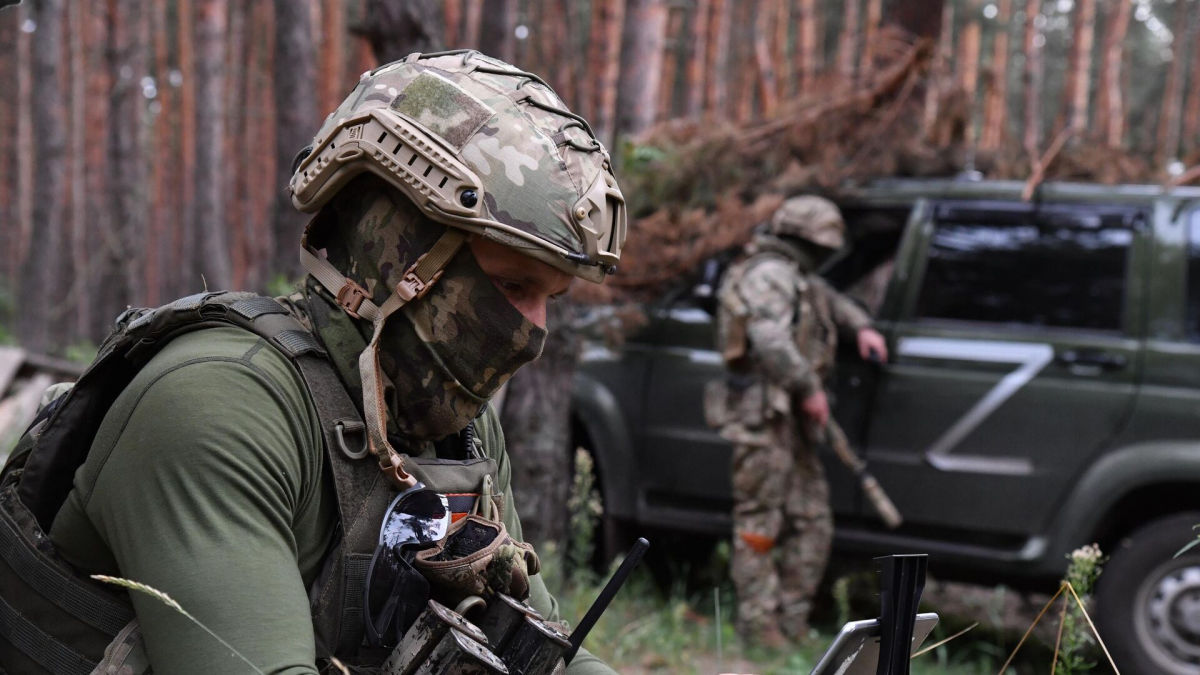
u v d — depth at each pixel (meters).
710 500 4.46
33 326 13.13
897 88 4.79
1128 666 3.74
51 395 1.33
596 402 4.71
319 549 1.14
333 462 1.13
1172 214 3.99
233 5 20.73
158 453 1.05
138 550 1.04
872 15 14.52
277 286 4.56
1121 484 3.84
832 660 1.09
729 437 4.02
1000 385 4.04
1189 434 3.79
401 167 1.16
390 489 1.17
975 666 4.03
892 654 1.11
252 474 1.06
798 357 3.88
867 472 4.16
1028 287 4.12
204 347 1.11
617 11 9.45
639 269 4.54
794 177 4.64
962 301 4.21
